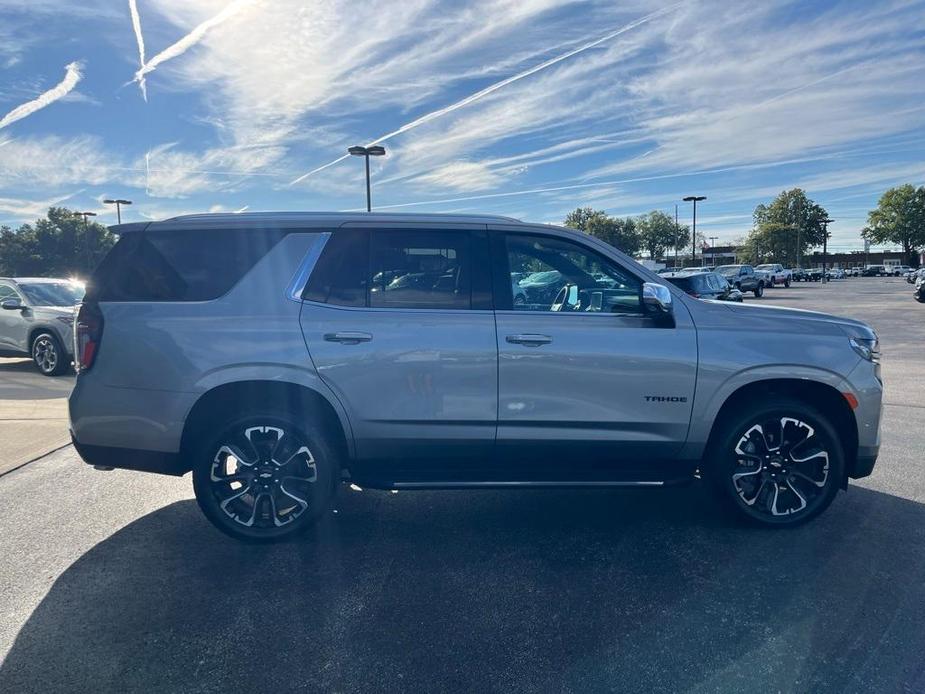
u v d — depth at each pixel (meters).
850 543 4.12
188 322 4.01
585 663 2.93
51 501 5.01
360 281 4.15
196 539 4.31
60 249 59.16
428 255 4.20
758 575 3.72
